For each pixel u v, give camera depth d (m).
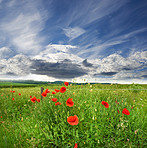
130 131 2.47
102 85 7.62
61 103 3.13
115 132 2.44
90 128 2.48
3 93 6.80
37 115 3.27
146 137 2.36
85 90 4.31
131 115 2.95
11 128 2.85
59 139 2.35
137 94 6.46
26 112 4.45
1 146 2.27
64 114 2.87
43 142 2.37
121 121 2.55
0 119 3.60
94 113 2.69
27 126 2.97
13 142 2.41
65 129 2.56
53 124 2.75
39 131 2.61
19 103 5.54
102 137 2.41
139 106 4.42
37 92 7.07
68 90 4.07
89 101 3.39
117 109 3.25
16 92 7.54
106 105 2.74
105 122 2.65
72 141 2.32
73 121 2.07
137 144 2.31
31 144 2.35
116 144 2.24
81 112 2.78
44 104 3.52
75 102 3.27
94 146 2.33
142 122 2.67
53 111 3.09
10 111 4.61
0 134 2.71
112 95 4.70
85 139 2.43
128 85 9.23
